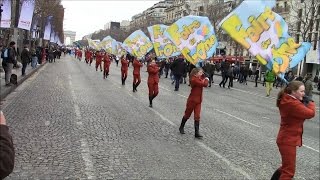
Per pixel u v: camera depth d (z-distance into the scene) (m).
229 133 11.67
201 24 17.91
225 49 81.12
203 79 10.70
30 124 11.12
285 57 7.69
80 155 8.29
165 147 9.44
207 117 14.46
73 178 6.87
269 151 9.71
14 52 19.16
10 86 18.83
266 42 7.64
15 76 19.23
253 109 18.25
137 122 12.41
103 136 10.15
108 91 21.02
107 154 8.48
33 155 8.06
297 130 6.48
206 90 26.97
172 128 11.82
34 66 34.78
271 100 24.03
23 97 16.80
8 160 2.62
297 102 6.31
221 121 13.81
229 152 9.36
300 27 56.06
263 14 7.63
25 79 24.91
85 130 10.74
